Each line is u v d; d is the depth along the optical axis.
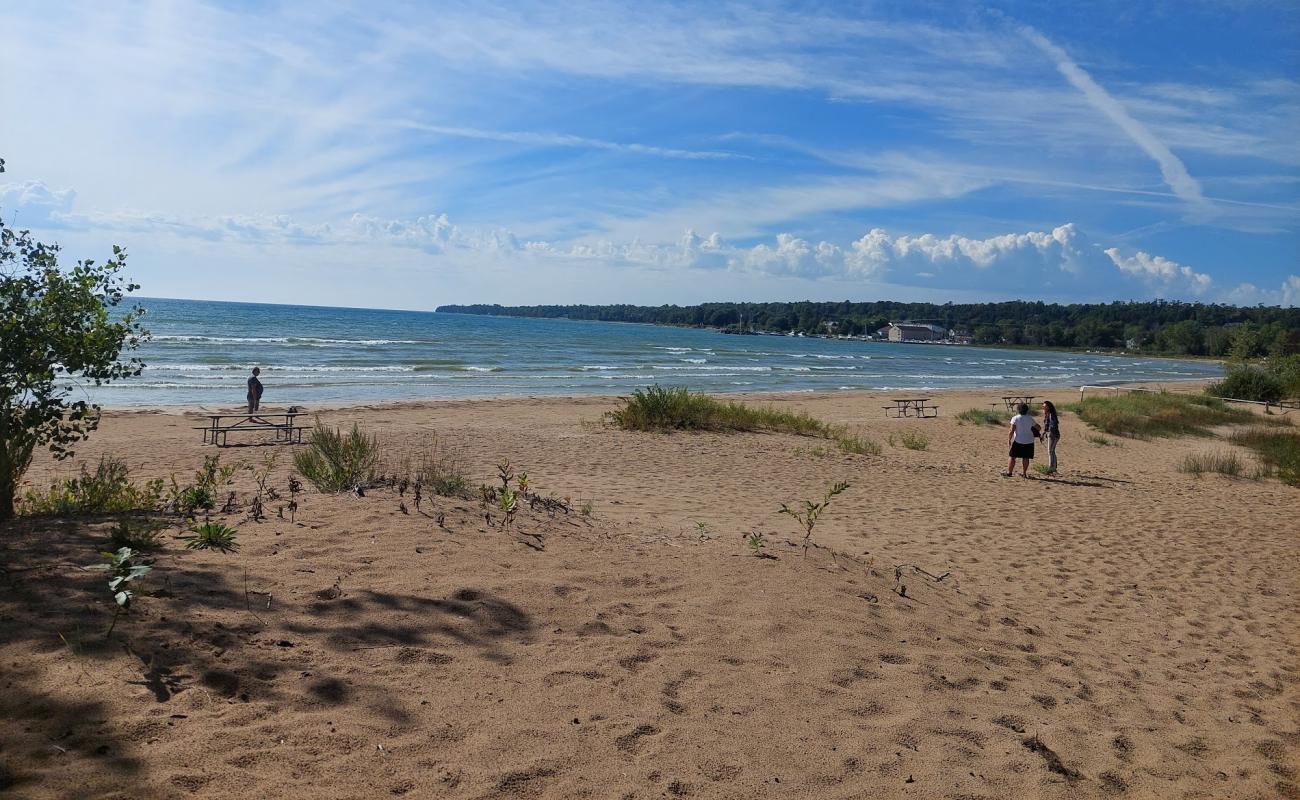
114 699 2.93
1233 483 15.08
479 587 4.50
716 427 18.50
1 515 5.36
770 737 3.34
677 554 5.92
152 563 4.29
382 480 7.17
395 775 2.74
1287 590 7.50
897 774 3.19
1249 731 4.27
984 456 17.83
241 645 3.48
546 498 7.78
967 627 5.38
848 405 31.53
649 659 3.96
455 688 3.40
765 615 4.73
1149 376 73.19
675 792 2.86
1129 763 3.66
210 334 62.09
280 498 6.19
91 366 6.48
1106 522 10.27
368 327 91.12
